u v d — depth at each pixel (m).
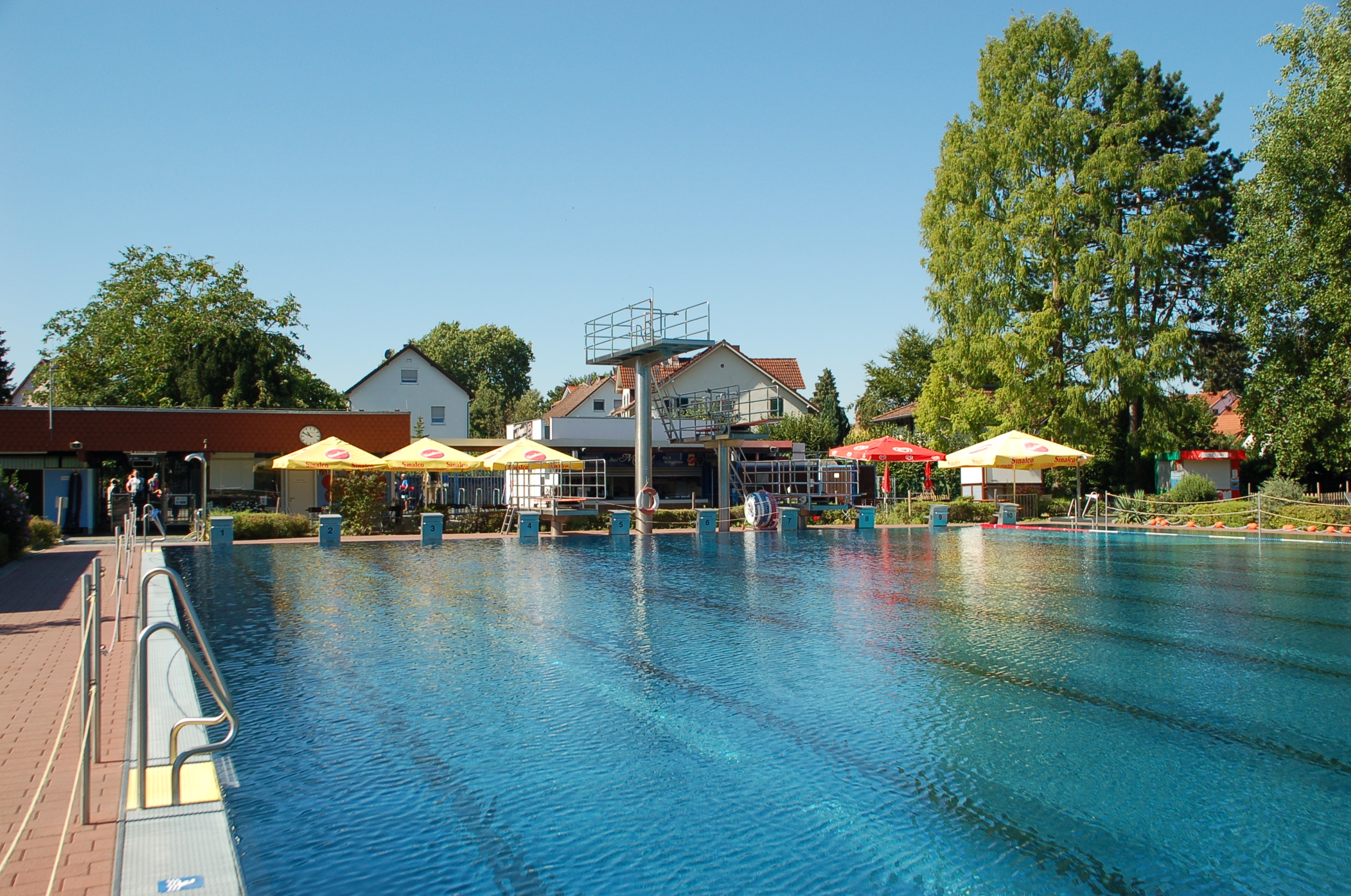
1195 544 26.55
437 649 11.07
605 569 19.88
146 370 53.72
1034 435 38.59
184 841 5.02
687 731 7.80
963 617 13.47
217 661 10.37
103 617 12.77
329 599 15.23
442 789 6.46
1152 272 37.44
